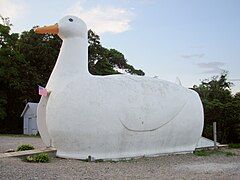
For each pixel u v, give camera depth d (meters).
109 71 33.28
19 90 30.52
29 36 32.28
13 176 8.22
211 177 9.05
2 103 29.19
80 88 11.61
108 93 11.79
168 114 13.02
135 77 12.95
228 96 24.31
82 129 11.30
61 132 11.41
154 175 9.28
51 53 31.52
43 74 32.16
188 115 13.87
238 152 15.65
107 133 11.50
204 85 26.56
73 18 12.63
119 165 10.84
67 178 8.30
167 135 13.16
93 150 11.47
